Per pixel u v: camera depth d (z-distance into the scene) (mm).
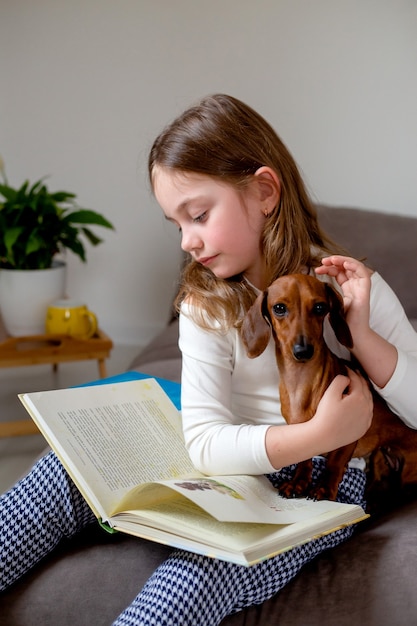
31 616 1076
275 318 1030
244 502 995
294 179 1229
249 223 1153
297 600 1057
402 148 2623
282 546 948
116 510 1019
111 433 1164
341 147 2670
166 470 1134
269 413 1156
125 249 2973
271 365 1147
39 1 2811
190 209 1141
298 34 2627
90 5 2777
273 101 2693
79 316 2230
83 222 2373
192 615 946
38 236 2283
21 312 2256
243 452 1060
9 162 2965
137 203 2918
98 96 2850
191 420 1122
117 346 3037
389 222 2150
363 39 2576
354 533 1181
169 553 1125
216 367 1137
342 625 1008
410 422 1147
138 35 2766
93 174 2922
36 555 1125
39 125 2916
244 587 1023
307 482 1088
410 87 2572
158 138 1188
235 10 2664
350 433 1053
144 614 939
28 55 2863
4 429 2215
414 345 1196
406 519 1149
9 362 2172
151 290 2996
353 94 2623
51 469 1157
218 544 928
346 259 1101
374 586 1034
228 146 1142
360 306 1087
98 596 1081
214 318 1136
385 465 1195
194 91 2762
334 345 1171
